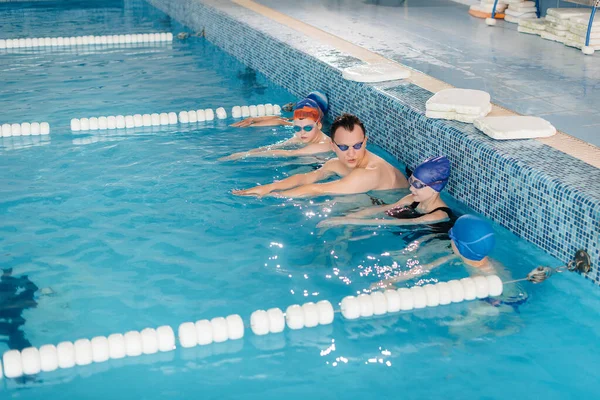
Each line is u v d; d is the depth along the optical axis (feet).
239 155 16.16
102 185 14.56
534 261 11.89
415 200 13.55
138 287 11.03
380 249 12.03
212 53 26.66
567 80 17.43
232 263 11.66
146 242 12.32
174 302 10.66
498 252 12.19
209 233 12.60
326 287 11.00
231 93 21.47
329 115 19.44
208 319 10.25
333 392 8.89
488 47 21.21
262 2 29.50
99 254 11.95
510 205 12.72
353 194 13.97
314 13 27.02
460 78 17.76
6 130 17.53
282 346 9.82
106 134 17.72
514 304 10.74
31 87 21.63
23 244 12.25
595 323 10.31
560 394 8.87
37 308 10.49
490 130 13.52
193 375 9.25
